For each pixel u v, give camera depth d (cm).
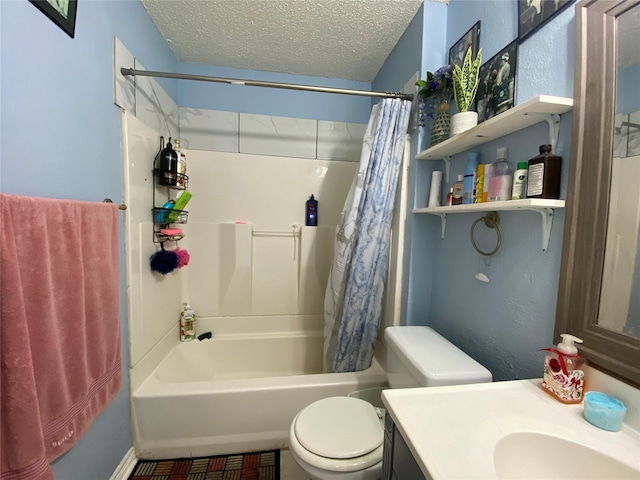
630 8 65
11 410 63
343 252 158
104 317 96
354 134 215
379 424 106
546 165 79
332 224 213
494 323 105
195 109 196
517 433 61
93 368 92
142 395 130
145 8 141
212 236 199
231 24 154
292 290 211
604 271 69
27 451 65
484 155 113
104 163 108
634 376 61
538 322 87
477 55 109
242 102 201
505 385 78
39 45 77
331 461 91
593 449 58
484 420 64
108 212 99
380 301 157
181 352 182
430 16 139
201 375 188
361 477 91
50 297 73
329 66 196
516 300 96
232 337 202
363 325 158
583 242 72
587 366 72
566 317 76
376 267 154
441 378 89
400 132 146
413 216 147
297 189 209
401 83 162
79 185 94
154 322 152
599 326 69
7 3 68
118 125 118
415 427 62
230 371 200
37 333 70
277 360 206
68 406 80
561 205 75
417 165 144
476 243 115
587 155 72
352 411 112
